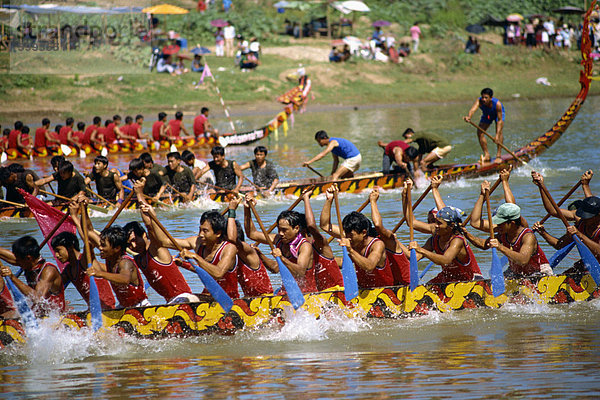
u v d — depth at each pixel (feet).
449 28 497.87
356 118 339.16
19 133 234.79
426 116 341.41
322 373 62.64
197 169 160.25
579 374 59.36
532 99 408.46
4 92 338.95
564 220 87.56
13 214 142.51
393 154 171.22
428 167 177.88
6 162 229.04
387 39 450.71
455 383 57.98
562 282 87.56
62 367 68.08
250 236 84.33
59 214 88.84
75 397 57.98
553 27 488.44
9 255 79.92
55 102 341.62
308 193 83.51
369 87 408.46
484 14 512.63
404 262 84.69
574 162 197.16
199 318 77.00
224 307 76.28
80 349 73.10
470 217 86.94
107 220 138.72
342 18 472.03
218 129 304.71
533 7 527.81
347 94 398.01
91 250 79.46
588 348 68.18
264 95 377.91
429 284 83.35
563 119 201.87
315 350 71.72
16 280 73.05
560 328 76.84
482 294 85.61
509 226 84.33
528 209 136.87
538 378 58.54
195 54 392.47
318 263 82.28
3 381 63.52
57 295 75.25
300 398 55.47
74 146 242.37
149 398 57.00
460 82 435.12
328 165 213.25
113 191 150.71
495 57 463.42
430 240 85.87
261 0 506.07
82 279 77.71
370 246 80.33
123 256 76.07
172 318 76.07
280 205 153.17
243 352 71.77
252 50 401.90
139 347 74.23
